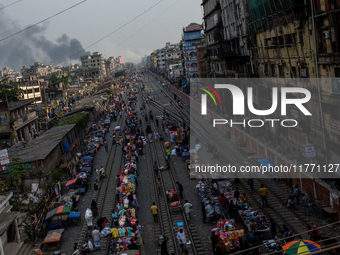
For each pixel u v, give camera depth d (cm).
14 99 6316
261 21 3338
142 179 3139
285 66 3008
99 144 4628
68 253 1945
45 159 2969
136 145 4150
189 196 2598
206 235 1984
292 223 1961
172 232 2053
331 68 2211
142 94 10956
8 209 1986
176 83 11138
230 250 1706
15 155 3138
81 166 3512
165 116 6228
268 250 1661
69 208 2314
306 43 2522
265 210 2173
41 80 14538
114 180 3222
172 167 3381
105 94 9512
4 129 4541
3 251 1786
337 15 2064
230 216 2061
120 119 6700
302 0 2417
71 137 4128
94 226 2056
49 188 2817
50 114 6844
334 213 1881
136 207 2425
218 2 5169
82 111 5797
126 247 1803
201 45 7550
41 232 2133
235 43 4606
